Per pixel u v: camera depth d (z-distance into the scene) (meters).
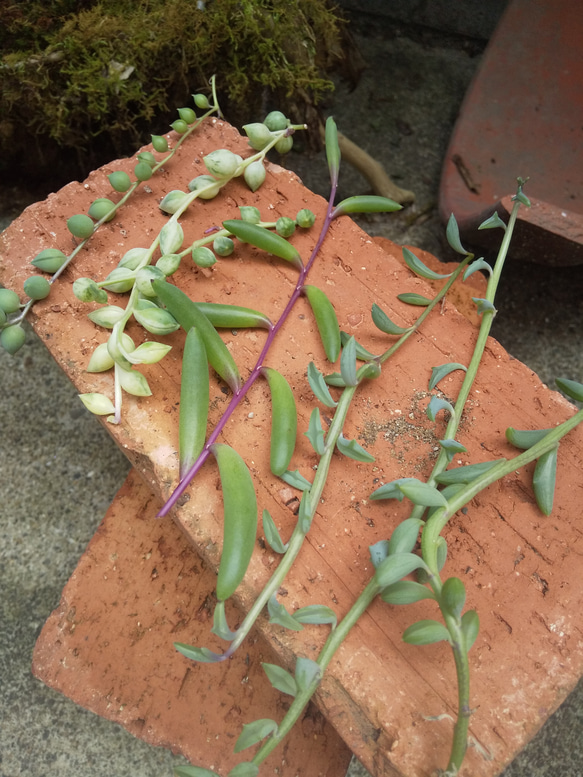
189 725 0.23
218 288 0.20
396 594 0.13
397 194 0.40
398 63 0.46
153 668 0.23
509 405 0.19
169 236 0.20
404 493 0.14
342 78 0.44
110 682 0.23
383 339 0.19
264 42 0.29
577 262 0.30
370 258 0.21
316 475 0.16
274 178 0.23
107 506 0.33
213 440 0.17
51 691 0.29
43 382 0.35
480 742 0.14
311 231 0.22
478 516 0.17
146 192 0.22
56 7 0.29
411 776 0.14
